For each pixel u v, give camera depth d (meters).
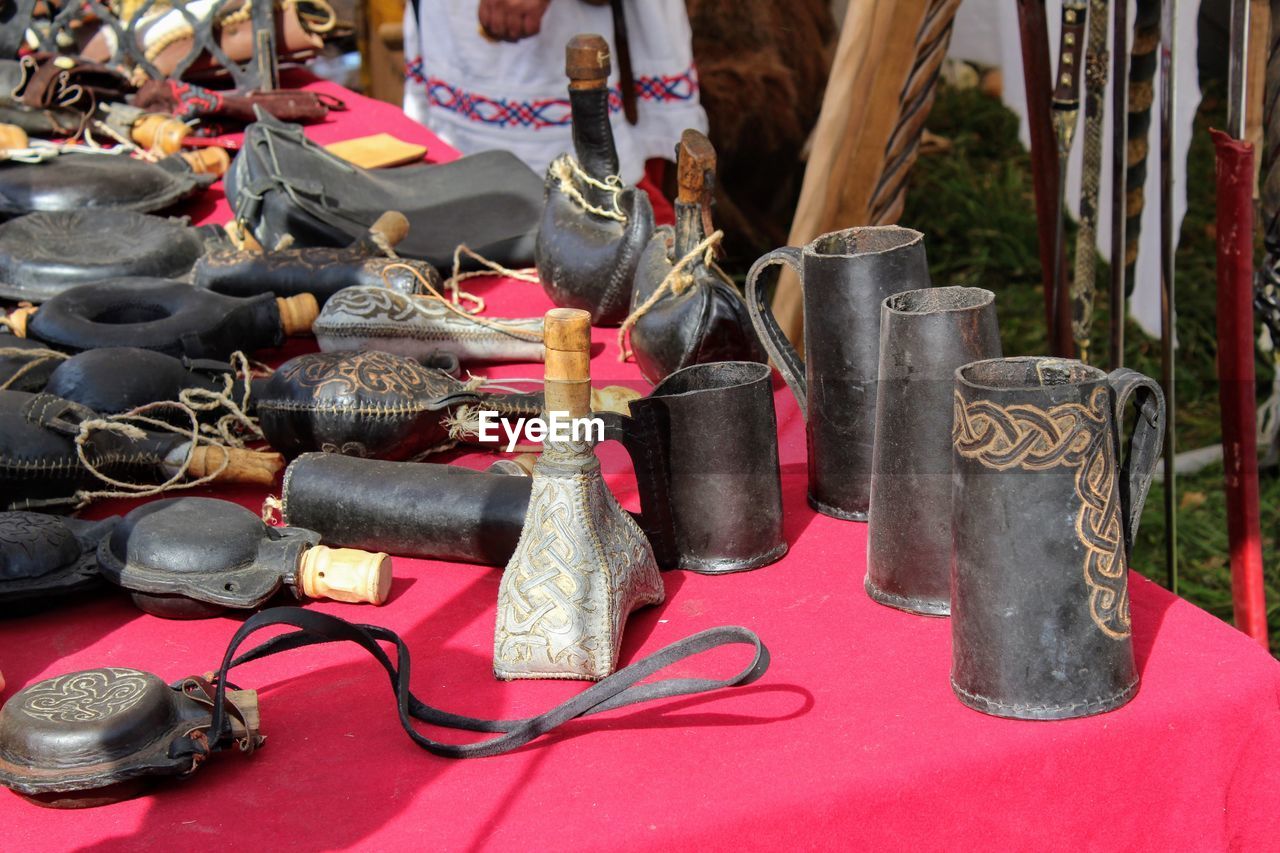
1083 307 2.52
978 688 1.10
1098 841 1.10
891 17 2.47
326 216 2.38
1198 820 1.12
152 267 2.22
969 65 5.86
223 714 1.06
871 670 1.19
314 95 3.53
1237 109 2.07
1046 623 1.07
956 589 1.11
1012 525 1.05
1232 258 2.12
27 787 1.01
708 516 1.37
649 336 1.75
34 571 1.35
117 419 1.67
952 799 1.05
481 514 1.40
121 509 1.66
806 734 1.09
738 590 1.36
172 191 2.76
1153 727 1.08
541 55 3.60
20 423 1.55
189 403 1.69
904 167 2.61
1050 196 2.65
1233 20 2.04
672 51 3.56
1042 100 2.57
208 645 1.32
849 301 1.38
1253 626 2.23
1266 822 1.14
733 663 1.23
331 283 2.09
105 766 1.03
